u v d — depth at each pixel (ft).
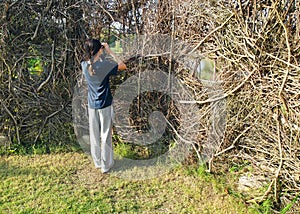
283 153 9.00
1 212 9.79
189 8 11.00
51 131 14.79
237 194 10.59
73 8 13.87
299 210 8.96
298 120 8.44
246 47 9.15
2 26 13.21
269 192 9.52
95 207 10.19
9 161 13.12
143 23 12.96
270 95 8.93
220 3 9.77
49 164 12.94
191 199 10.74
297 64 8.16
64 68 14.43
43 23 13.74
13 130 14.34
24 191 10.95
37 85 14.42
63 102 14.82
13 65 13.82
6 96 14.07
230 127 10.67
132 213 10.00
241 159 11.04
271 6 8.46
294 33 8.39
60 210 9.96
